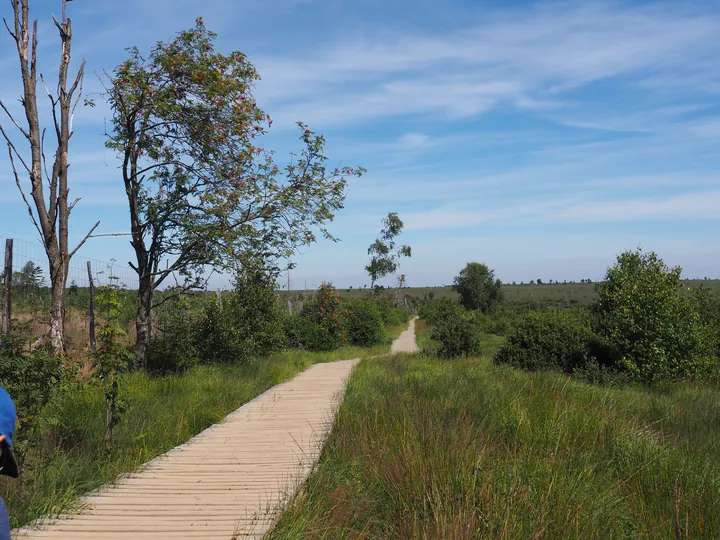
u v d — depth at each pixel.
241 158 14.99
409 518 5.06
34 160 11.16
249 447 7.80
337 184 15.59
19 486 5.41
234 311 17.48
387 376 13.79
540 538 4.62
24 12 11.03
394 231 59.16
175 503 5.52
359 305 34.84
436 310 57.94
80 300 18.09
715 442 8.48
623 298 17.05
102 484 6.07
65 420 7.64
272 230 15.54
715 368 17.09
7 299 9.80
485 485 5.25
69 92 11.64
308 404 11.19
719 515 5.31
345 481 6.18
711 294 21.34
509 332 19.34
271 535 4.63
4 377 5.80
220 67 14.91
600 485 6.05
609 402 10.80
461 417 8.41
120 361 7.69
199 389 11.63
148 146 14.62
